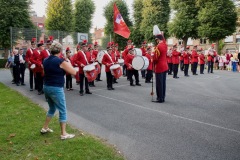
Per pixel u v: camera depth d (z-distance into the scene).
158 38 10.01
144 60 13.68
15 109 8.72
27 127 6.77
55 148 5.39
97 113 8.39
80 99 10.74
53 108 6.23
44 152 5.22
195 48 21.75
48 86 5.88
